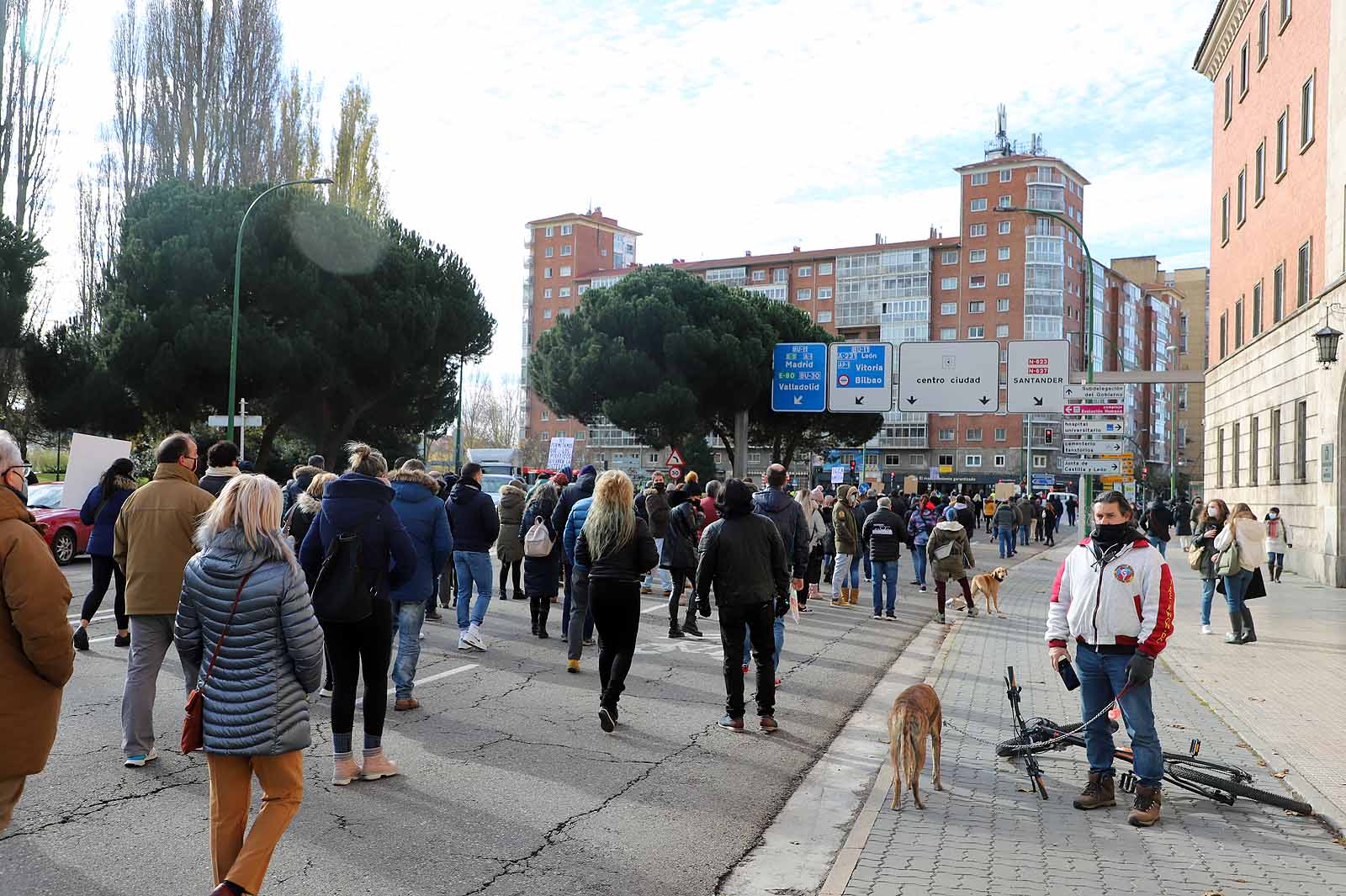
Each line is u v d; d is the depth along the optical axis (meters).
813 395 28.89
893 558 15.09
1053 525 40.22
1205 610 13.50
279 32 40.38
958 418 96.12
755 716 8.27
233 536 3.99
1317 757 6.87
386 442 39.12
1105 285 108.50
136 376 31.27
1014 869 4.74
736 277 109.69
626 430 40.91
